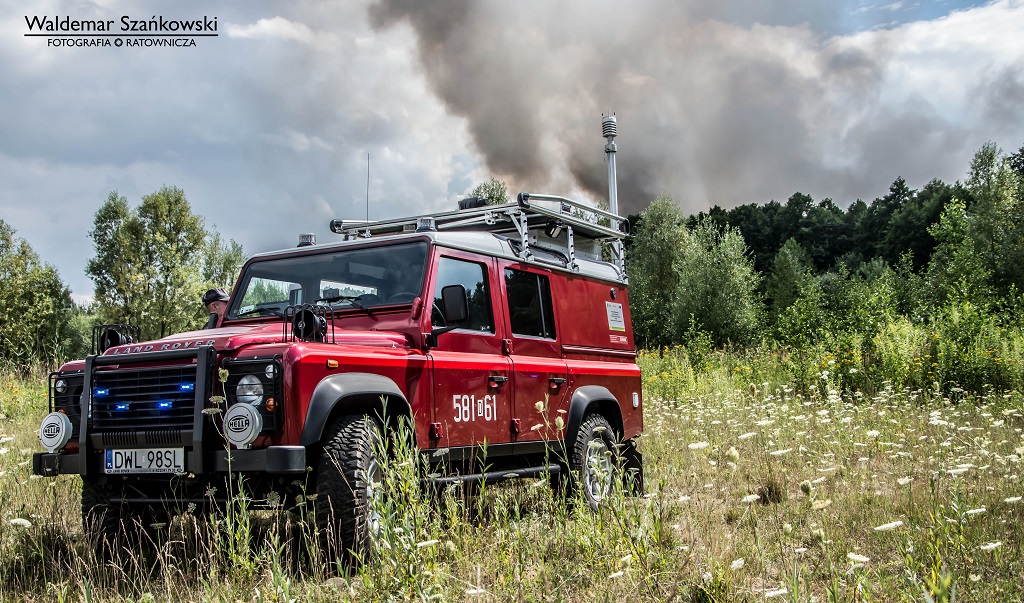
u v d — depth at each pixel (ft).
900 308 91.15
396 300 18.01
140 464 14.51
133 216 146.20
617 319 25.75
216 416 14.14
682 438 27.81
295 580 13.02
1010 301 66.13
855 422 27.37
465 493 17.13
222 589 11.83
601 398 22.26
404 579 10.23
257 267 20.34
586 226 24.48
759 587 12.01
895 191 350.84
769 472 18.74
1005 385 41.27
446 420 17.34
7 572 13.88
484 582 12.33
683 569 11.91
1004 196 119.75
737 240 147.54
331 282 19.13
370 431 14.38
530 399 20.08
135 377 14.79
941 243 122.83
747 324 136.15
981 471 18.17
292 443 13.74
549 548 13.19
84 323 113.19
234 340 14.61
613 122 43.14
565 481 19.65
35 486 19.07
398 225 22.88
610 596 11.32
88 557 14.60
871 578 11.84
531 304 21.52
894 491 17.92
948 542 12.60
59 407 15.72
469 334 18.69
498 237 21.24
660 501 12.39
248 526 12.64
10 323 99.60
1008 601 10.78
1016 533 13.96
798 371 48.29
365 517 14.19
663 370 59.06
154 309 107.04
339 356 14.90
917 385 42.32
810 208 369.50
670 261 168.35
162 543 15.69
